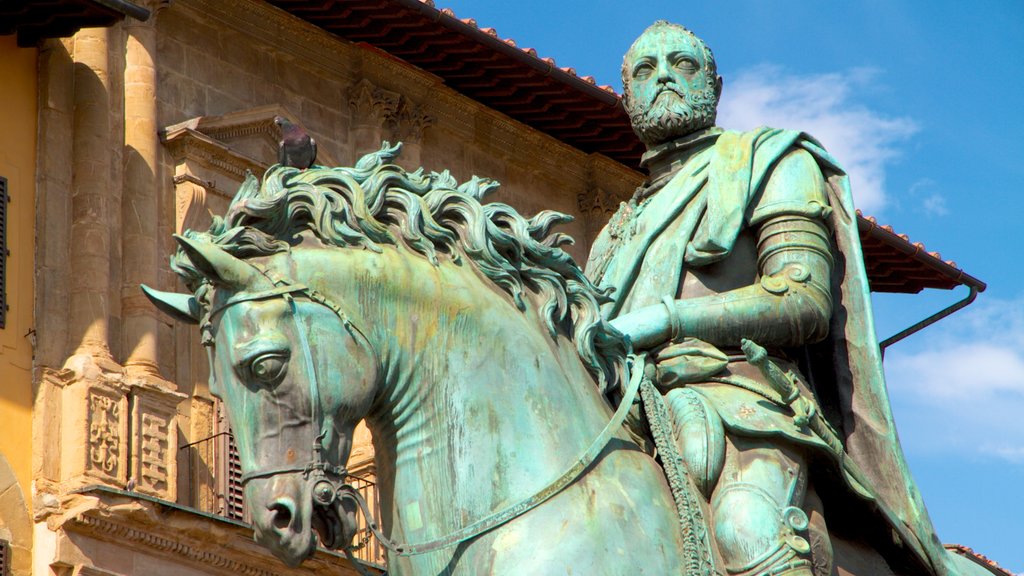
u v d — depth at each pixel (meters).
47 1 22.45
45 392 21.91
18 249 22.48
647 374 6.30
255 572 22.44
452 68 26.80
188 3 24.92
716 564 5.92
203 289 5.79
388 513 5.86
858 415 6.53
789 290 6.44
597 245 7.06
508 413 5.82
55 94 23.38
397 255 5.89
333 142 26.22
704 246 6.62
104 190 23.28
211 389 5.80
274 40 25.73
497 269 6.04
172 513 21.78
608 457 5.91
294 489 5.60
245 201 5.80
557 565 5.60
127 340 22.91
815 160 6.78
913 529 6.39
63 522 21.27
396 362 5.82
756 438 6.19
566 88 27.16
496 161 28.17
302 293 5.73
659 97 6.97
